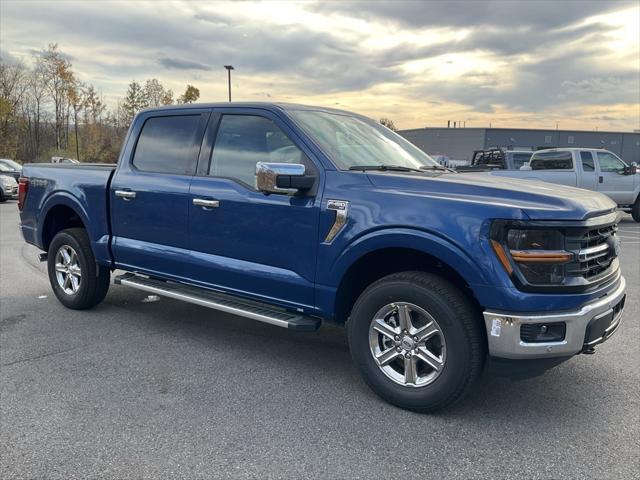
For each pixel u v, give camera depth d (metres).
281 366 4.14
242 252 4.05
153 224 4.66
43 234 5.79
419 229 3.20
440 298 3.15
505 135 76.19
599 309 3.11
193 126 4.56
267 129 4.08
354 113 4.75
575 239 3.05
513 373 3.10
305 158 3.81
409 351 3.33
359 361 3.54
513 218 2.98
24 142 59.91
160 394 3.60
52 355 4.30
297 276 3.77
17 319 5.27
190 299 4.39
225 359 4.27
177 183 4.47
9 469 2.72
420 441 3.02
